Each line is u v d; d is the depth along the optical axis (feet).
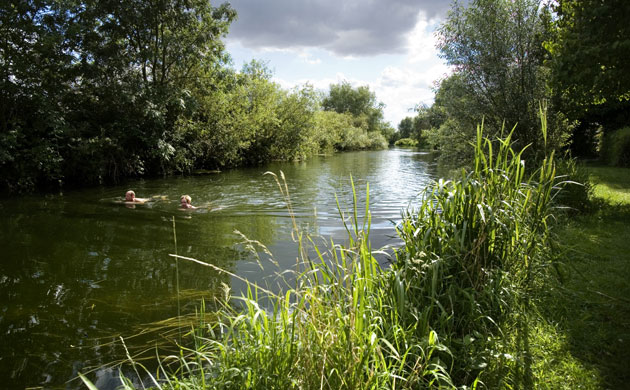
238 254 20.39
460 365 8.95
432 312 10.25
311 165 81.76
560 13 27.40
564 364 8.95
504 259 12.12
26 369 10.46
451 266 11.18
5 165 41.86
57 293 15.31
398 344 8.84
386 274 10.83
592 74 22.61
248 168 74.54
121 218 29.22
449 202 11.84
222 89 65.31
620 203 26.09
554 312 11.25
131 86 52.26
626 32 20.48
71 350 11.35
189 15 56.85
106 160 49.83
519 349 9.54
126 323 12.87
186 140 66.23
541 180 12.97
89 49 49.49
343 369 7.32
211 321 12.80
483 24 36.22
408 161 93.40
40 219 28.78
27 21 43.01
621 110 58.95
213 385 7.54
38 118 44.29
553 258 12.94
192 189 45.03
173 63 60.23
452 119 40.73
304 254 9.53
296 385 7.18
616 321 10.70
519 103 35.37
